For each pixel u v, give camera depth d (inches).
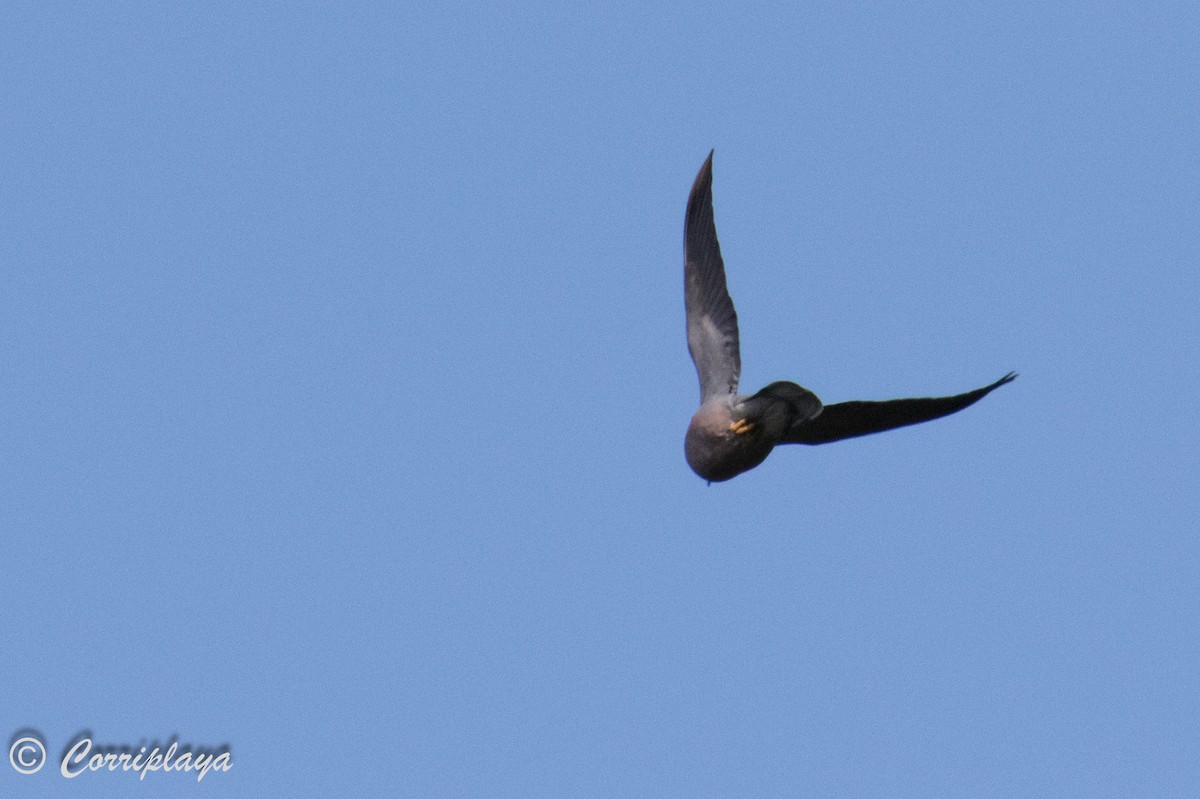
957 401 531.8
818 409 533.3
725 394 571.2
